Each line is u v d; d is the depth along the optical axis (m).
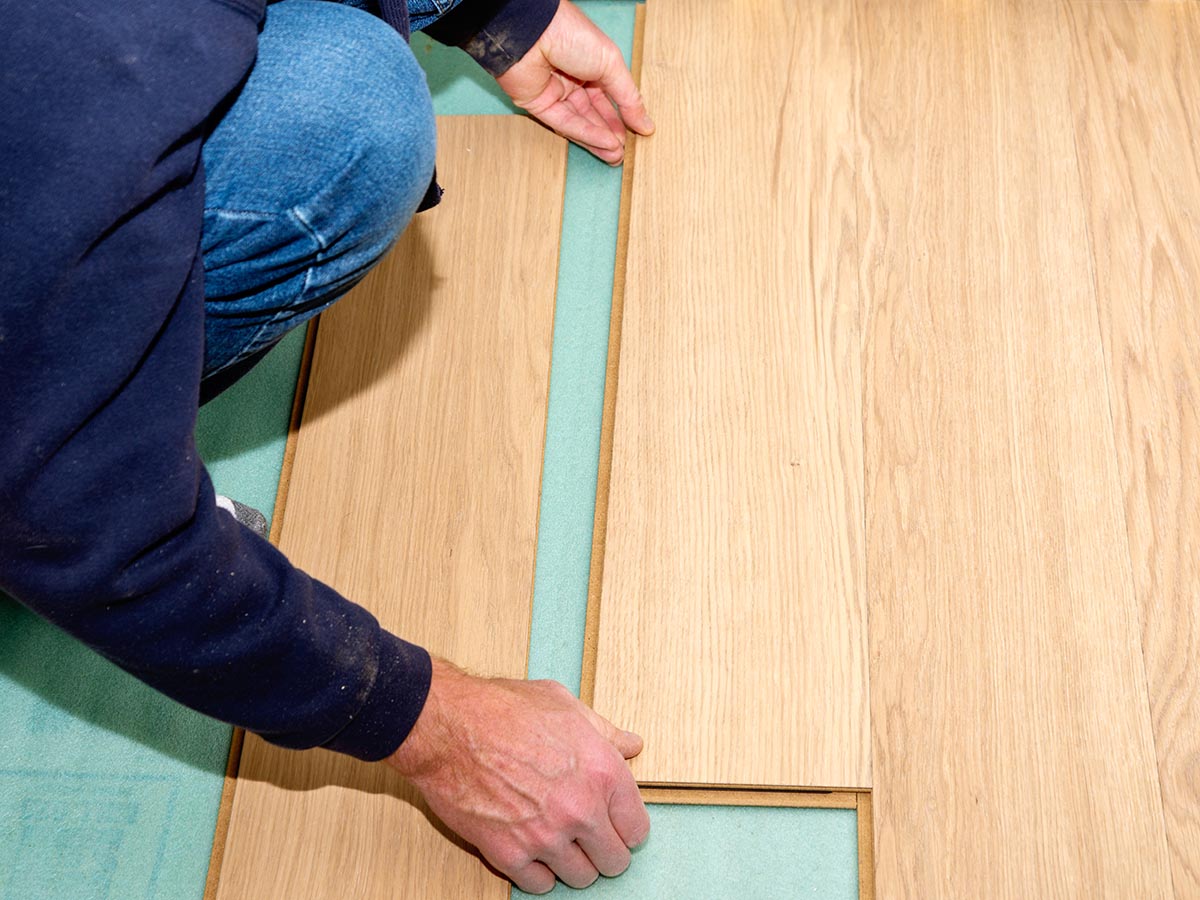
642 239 1.28
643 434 1.17
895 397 1.17
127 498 0.64
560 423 1.21
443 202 1.34
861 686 1.04
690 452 1.15
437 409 1.21
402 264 1.30
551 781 0.90
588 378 1.24
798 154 1.32
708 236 1.28
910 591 1.07
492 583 1.12
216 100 0.70
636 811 0.96
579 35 1.27
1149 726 1.00
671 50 1.42
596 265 1.31
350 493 1.17
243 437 1.23
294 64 0.85
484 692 0.92
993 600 1.06
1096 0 1.41
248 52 0.74
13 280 0.59
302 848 1.02
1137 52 1.37
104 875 1.02
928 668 1.04
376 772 1.05
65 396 0.61
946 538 1.09
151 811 1.05
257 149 0.82
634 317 1.24
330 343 1.26
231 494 1.20
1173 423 1.13
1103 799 0.97
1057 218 1.25
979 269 1.23
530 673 1.09
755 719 1.03
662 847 1.01
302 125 0.83
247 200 0.82
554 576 1.14
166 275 0.66
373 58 0.88
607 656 1.07
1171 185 1.27
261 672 0.75
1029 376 1.16
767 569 1.09
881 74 1.37
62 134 0.61
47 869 1.02
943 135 1.32
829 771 1.01
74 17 0.64
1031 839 0.96
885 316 1.21
